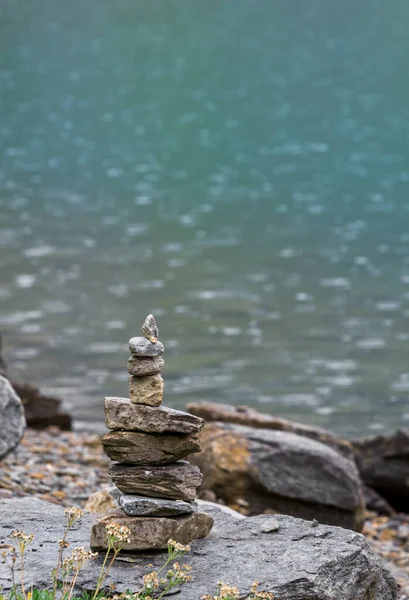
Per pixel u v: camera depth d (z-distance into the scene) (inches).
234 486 845.2
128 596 413.1
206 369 1641.2
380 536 920.9
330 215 3764.8
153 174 4916.3
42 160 5315.0
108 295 2218.3
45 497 787.4
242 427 900.0
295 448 855.7
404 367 1696.6
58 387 1491.1
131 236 3102.9
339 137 6304.1
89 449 1034.7
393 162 5349.4
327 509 848.9
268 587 442.9
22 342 1768.0
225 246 2967.5
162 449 474.6
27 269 2484.0
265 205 4013.3
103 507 672.4
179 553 470.9
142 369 469.4
